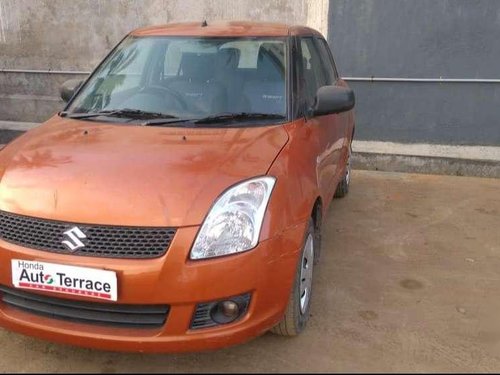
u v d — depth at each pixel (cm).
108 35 727
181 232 248
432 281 383
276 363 285
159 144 299
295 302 291
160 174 267
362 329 320
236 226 254
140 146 297
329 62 505
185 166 273
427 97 632
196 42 387
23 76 767
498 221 500
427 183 611
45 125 348
